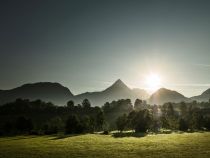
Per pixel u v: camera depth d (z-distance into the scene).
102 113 191.88
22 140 122.06
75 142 109.50
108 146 95.62
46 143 106.81
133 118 176.38
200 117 194.25
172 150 84.12
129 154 77.50
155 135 142.75
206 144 98.44
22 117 182.88
